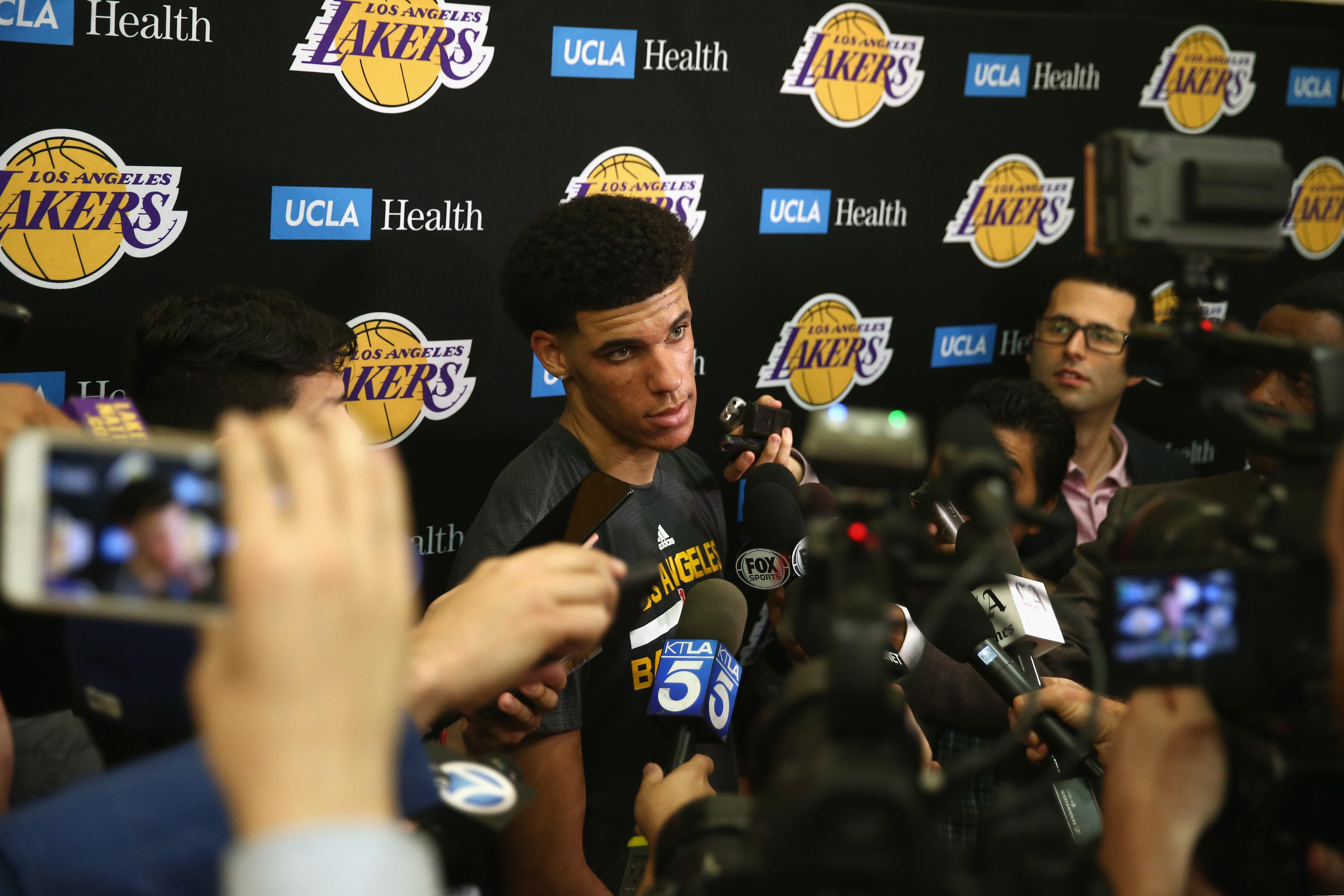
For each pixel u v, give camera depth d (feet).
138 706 2.58
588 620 3.00
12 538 1.65
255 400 4.78
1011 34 8.23
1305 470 2.33
